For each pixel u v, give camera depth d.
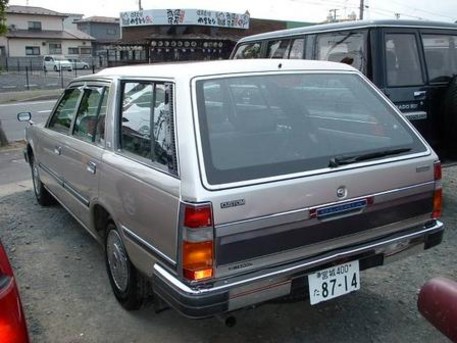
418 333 3.24
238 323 3.38
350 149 3.04
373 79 5.25
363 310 3.53
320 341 3.17
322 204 2.77
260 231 2.60
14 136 13.44
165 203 2.67
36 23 60.44
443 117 5.46
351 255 2.90
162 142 2.87
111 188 3.38
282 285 2.69
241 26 37.75
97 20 74.12
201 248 2.47
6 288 2.20
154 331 3.32
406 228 3.18
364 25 5.39
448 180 6.88
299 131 3.03
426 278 3.99
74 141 4.26
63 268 4.32
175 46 35.53
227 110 2.87
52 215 5.81
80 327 3.39
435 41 5.73
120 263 3.52
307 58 6.25
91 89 4.14
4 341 2.10
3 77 39.19
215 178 2.54
